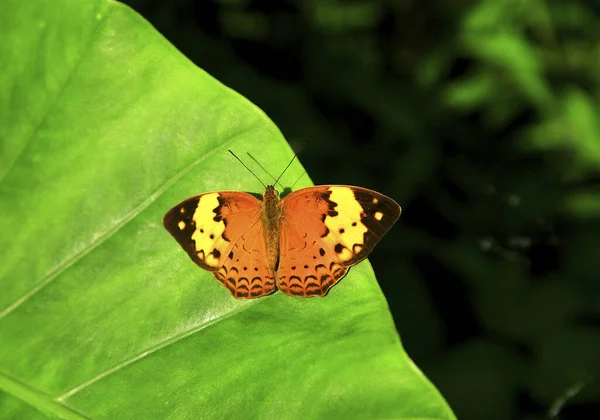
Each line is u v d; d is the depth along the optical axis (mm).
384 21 763
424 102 674
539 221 650
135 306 425
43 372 419
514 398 578
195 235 424
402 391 410
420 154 643
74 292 424
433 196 679
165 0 676
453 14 726
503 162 689
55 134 423
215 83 424
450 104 652
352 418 409
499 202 665
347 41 724
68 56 421
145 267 427
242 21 726
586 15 652
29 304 423
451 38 696
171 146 427
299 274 425
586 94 656
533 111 698
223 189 430
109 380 419
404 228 657
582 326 592
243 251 427
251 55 742
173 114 425
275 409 413
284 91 659
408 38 762
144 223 427
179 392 417
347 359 414
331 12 728
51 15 419
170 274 427
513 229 654
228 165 429
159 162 427
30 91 421
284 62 740
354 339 416
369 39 732
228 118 427
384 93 672
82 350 421
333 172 645
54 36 420
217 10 710
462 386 580
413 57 751
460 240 652
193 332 424
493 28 626
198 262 424
